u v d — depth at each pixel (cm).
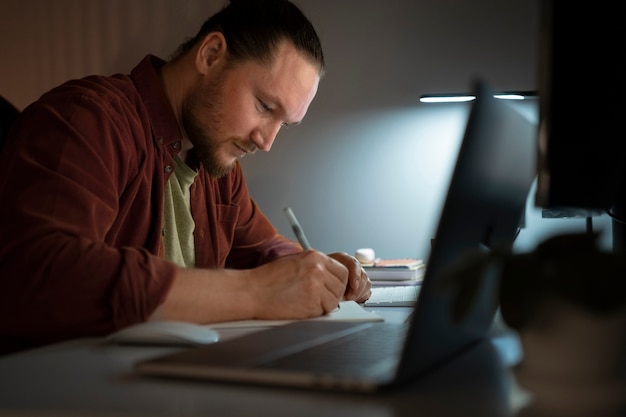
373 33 241
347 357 57
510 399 46
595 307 44
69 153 109
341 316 104
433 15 239
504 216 63
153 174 142
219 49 149
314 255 108
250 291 99
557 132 57
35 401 49
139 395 49
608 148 63
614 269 44
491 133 53
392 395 47
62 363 64
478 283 46
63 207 101
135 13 250
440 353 55
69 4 254
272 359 57
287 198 245
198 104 150
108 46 252
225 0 246
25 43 257
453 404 45
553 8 57
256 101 148
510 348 66
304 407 45
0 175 109
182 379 54
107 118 122
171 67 153
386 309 126
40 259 90
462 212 50
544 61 57
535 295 46
